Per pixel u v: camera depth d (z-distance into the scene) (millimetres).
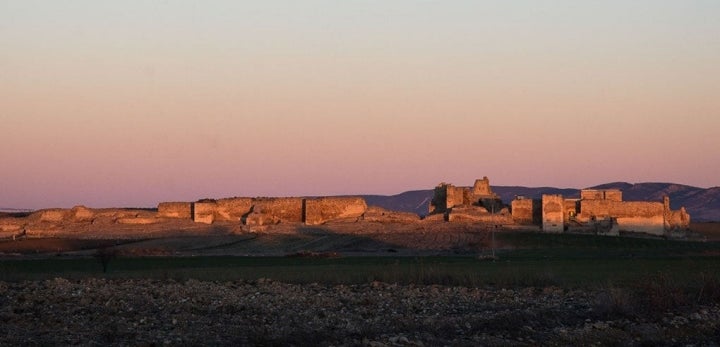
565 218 182125
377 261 124000
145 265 115000
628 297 57750
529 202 187250
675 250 154625
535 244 161375
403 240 166750
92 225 185250
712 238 182250
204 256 142125
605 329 50031
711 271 89688
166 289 66688
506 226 180750
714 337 49688
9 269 101562
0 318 51156
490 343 45281
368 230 176750
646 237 175750
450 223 182750
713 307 58938
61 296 60812
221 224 186625
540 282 76938
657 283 62469
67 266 111750
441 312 57750
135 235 175625
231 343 45500
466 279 78562
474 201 199875
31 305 56875
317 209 189625
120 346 43812
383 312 57375
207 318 53406
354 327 50062
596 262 116875
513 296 66812
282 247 162250
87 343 44281
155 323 51094
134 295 62688
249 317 54312
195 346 44375
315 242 166875
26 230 180375
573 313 56531
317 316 54844
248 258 135875
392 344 43875
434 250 156000
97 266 111875
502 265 108875
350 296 65250
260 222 183750
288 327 50406
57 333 47156
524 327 49906
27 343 44312
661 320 53562
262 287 70938
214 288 68625
